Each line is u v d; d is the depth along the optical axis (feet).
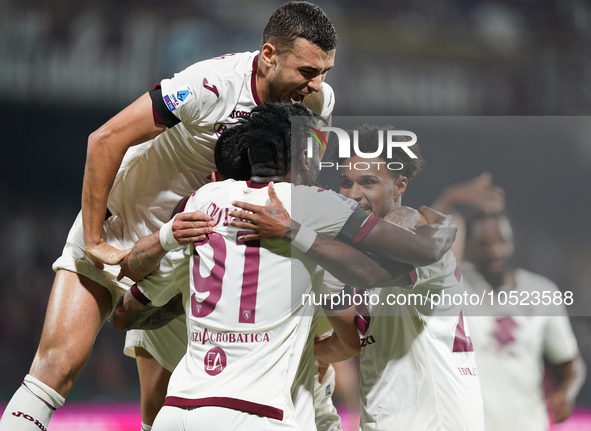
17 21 125.49
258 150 28.07
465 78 144.46
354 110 141.38
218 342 26.27
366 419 30.63
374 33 142.20
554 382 35.01
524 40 147.13
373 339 30.81
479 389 30.55
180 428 25.55
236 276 26.61
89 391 90.33
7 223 127.54
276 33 31.55
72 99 128.06
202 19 134.31
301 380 28.45
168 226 28.12
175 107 32.32
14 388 101.09
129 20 130.82
